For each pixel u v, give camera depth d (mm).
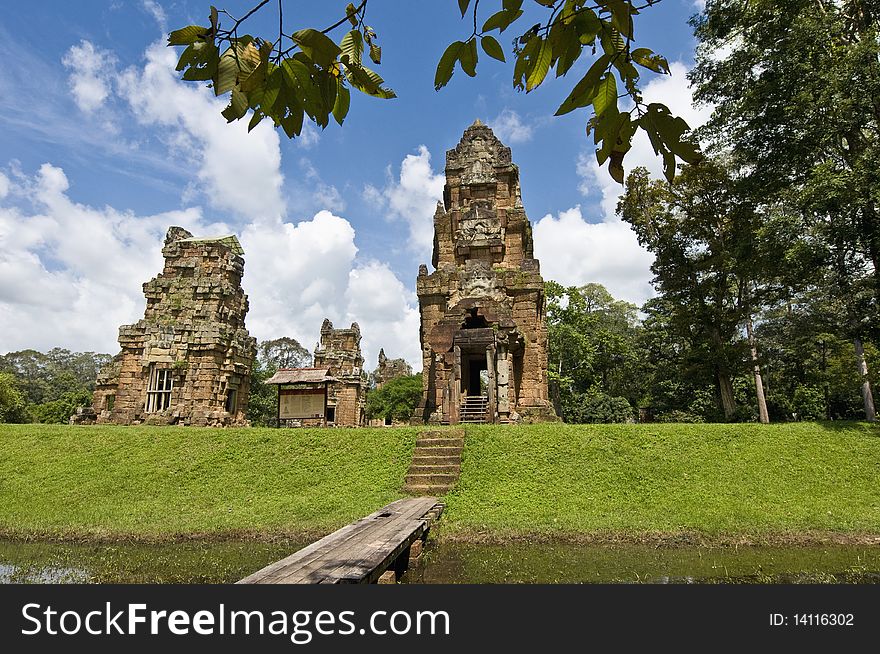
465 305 21672
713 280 28000
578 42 2539
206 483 16203
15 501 15328
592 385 43062
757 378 28094
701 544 11148
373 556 7461
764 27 18203
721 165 26828
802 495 13688
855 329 18750
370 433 18484
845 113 16594
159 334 27688
